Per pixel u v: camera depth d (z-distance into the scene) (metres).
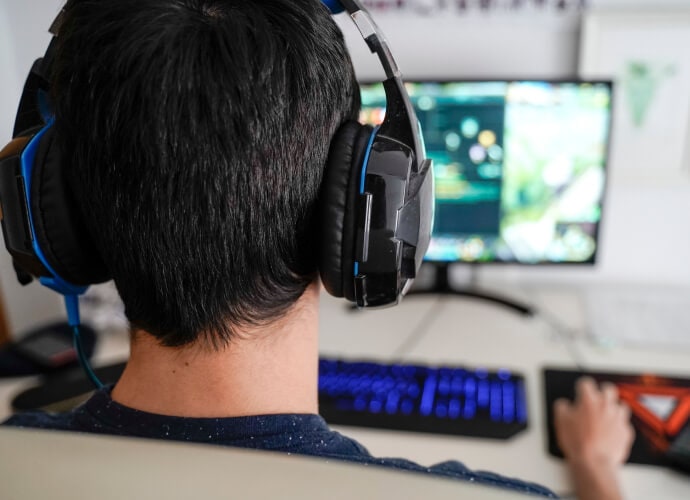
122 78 0.36
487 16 1.26
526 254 1.27
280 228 0.40
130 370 0.45
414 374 1.01
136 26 0.36
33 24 1.30
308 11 0.40
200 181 0.37
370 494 0.23
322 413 0.93
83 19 0.37
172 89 0.35
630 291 1.39
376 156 0.42
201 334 0.41
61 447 0.25
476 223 1.26
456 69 1.31
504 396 0.95
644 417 0.90
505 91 1.17
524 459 0.85
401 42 1.30
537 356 1.11
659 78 1.24
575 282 1.44
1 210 0.46
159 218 0.38
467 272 1.44
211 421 0.42
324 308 1.34
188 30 0.36
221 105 0.36
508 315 1.29
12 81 1.32
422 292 1.37
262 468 0.24
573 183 1.21
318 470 0.24
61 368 1.10
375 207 0.42
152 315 0.41
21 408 0.99
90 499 0.23
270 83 0.37
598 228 1.23
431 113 1.20
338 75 0.42
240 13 0.38
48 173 0.42
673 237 1.37
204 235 0.38
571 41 1.26
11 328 1.41
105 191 0.38
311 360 0.47
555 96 1.16
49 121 0.44
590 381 1.00
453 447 0.87
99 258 0.46
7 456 0.24
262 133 0.37
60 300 1.38
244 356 0.42
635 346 1.14
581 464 0.80
